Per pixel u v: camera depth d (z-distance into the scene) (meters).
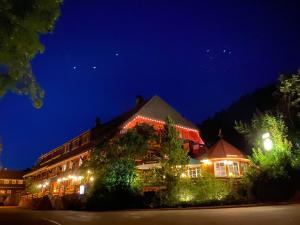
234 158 30.28
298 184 19.23
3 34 4.73
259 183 20.06
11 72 5.28
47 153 51.91
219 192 21.22
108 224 10.71
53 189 41.06
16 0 4.76
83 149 35.00
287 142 21.14
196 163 28.80
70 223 11.55
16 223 12.12
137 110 35.44
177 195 21.28
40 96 5.70
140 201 22.11
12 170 65.75
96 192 23.55
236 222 8.82
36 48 5.06
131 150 23.70
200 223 9.29
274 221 8.39
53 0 5.07
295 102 23.09
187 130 37.91
